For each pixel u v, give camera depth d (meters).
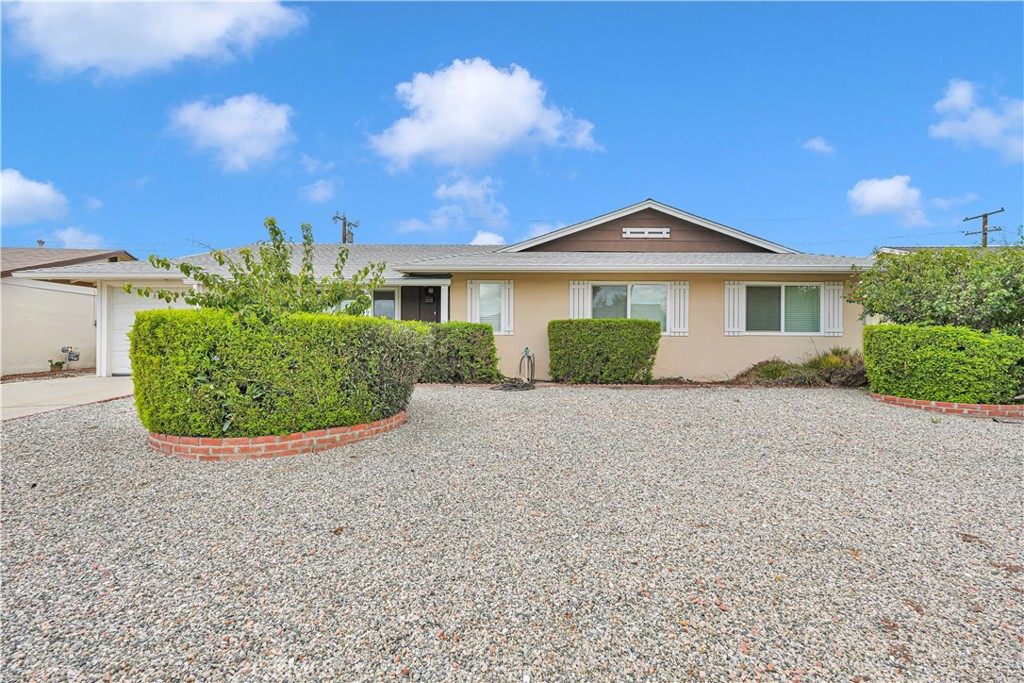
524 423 6.33
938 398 7.25
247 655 2.17
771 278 11.08
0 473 4.39
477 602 2.56
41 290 12.92
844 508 3.75
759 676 2.05
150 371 4.89
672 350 11.15
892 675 2.05
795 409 7.26
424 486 4.16
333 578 2.78
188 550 3.09
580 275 11.25
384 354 5.77
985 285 7.68
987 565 2.94
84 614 2.46
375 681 2.03
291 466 4.65
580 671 2.08
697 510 3.71
